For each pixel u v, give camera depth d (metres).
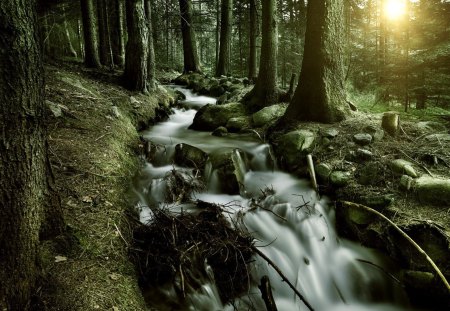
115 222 3.69
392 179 4.91
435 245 3.90
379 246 4.41
